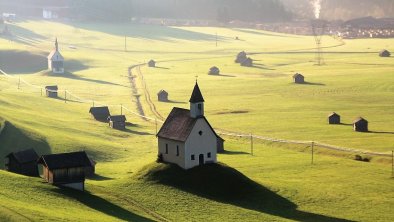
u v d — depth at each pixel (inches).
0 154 6063.0
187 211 4424.2
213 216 4343.0
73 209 4065.0
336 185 5349.4
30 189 4367.6
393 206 4763.8
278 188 5073.8
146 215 4276.6
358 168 6013.8
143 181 4997.5
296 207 4672.7
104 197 4584.2
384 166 6122.1
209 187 4857.3
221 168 5078.7
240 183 4955.7
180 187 4864.7
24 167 5177.2
